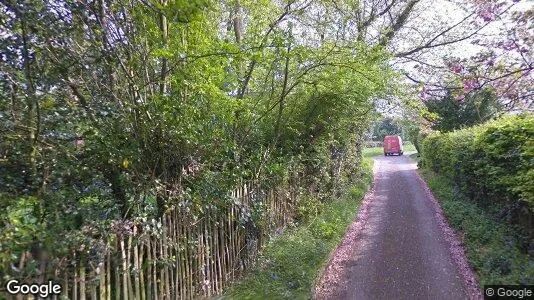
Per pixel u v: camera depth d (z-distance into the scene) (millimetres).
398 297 5305
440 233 8281
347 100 8828
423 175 19203
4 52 3367
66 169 3703
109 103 4000
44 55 3635
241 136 6754
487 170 8016
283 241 7141
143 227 4012
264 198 7141
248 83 7129
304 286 5438
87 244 3352
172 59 4715
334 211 10000
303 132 9195
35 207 3350
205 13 5062
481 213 8656
